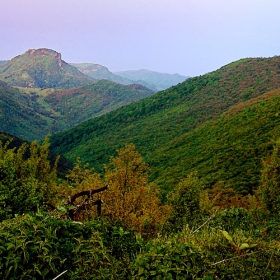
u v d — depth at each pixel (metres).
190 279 3.64
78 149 121.75
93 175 15.14
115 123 147.00
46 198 9.98
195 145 68.75
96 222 4.42
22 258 3.15
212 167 45.78
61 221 3.95
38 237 3.37
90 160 101.50
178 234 5.81
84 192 5.02
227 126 67.62
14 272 2.97
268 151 42.47
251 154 44.47
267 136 49.16
